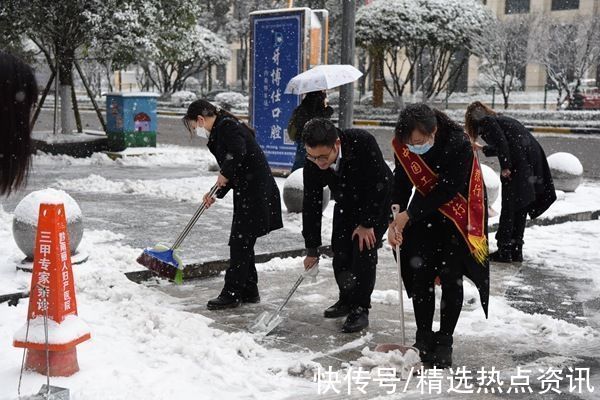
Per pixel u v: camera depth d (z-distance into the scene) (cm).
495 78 3247
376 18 2717
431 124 415
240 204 555
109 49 1551
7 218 812
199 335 473
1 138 302
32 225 600
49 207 387
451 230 438
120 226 820
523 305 598
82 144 1599
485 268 440
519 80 3981
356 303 513
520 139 719
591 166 1586
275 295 603
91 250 679
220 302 559
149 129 1634
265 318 510
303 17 1208
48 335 387
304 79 886
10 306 523
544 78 3981
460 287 441
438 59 3203
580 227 940
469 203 430
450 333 447
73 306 403
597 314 574
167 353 443
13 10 1448
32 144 318
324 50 1264
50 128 2498
